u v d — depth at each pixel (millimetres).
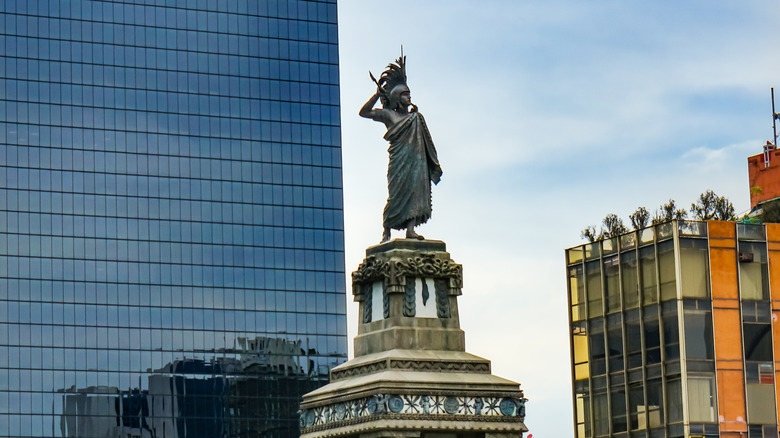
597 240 111188
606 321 109312
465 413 40406
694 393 101188
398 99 44375
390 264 41844
